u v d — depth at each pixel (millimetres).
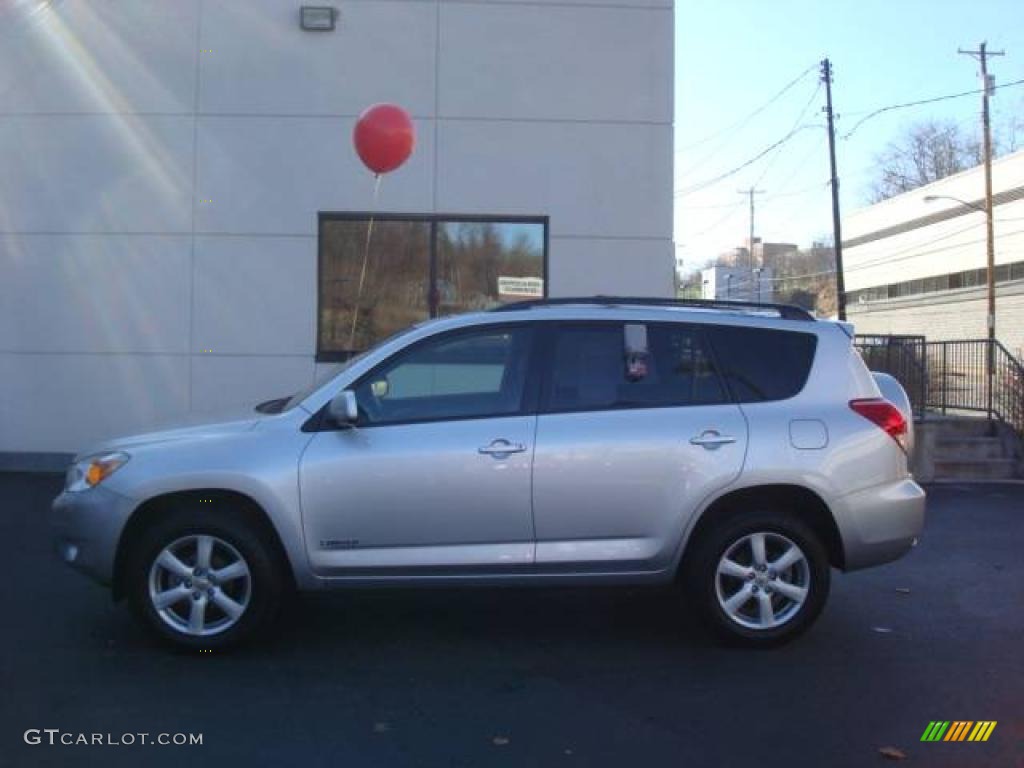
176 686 5098
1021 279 37031
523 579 5570
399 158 9477
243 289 11141
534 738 4527
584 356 5754
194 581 5480
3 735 4488
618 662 5547
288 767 4215
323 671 5352
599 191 11234
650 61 11211
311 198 11117
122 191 11078
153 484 5391
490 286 11266
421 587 5547
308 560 5445
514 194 11195
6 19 11023
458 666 5461
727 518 5660
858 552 5703
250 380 11156
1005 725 4727
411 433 5512
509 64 11172
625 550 5570
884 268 48406
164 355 11117
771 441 5609
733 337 5840
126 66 11062
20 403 11109
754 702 4977
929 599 6938
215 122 11078
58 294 11094
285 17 11086
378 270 11219
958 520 9938
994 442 13398
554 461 5500
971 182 40219
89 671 5293
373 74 11117
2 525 8703
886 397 6230
